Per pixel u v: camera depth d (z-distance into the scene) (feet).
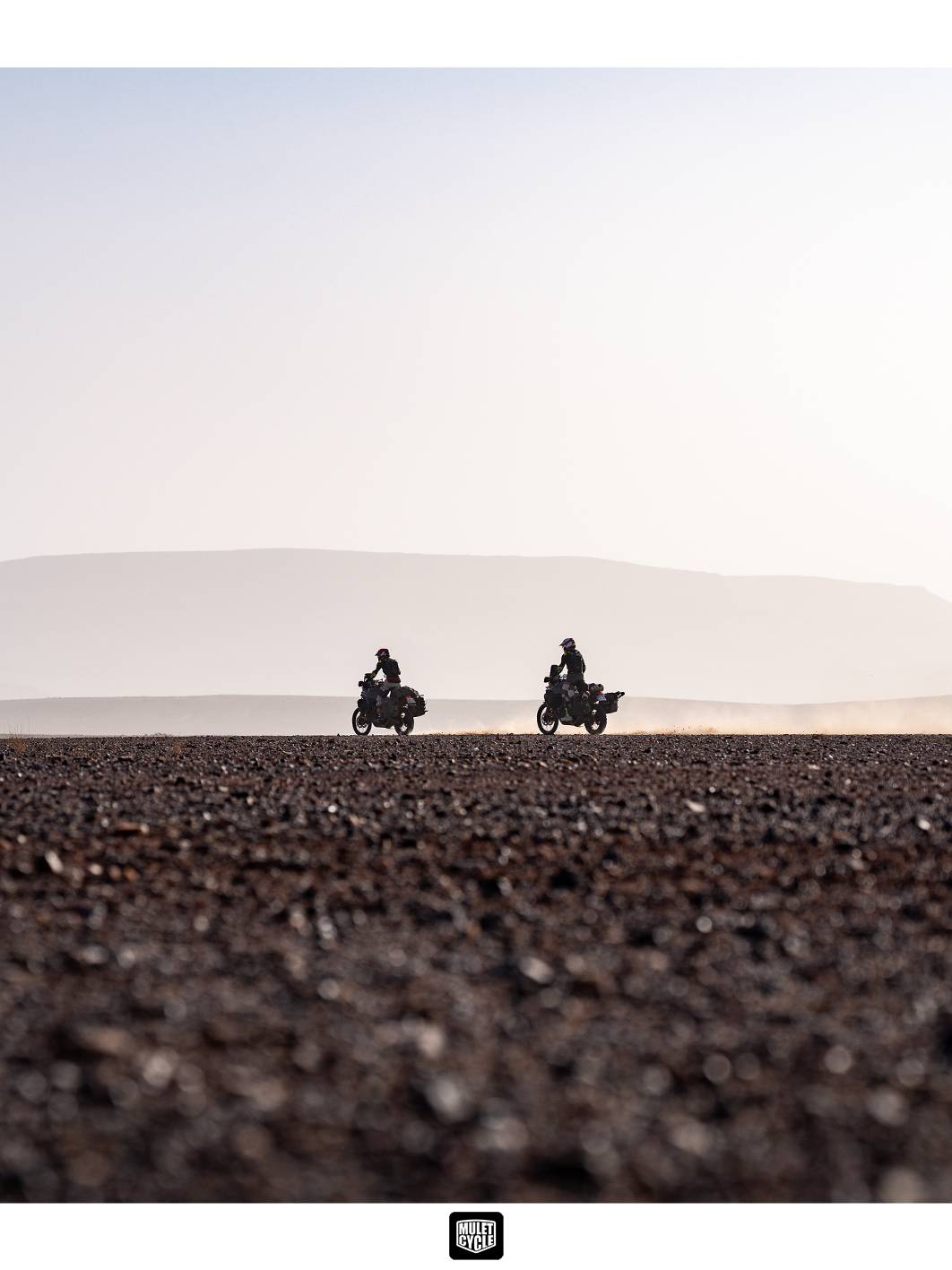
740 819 88.69
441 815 89.25
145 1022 42.93
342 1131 33.78
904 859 73.92
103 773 123.24
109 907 60.44
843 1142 33.47
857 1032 42.29
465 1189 30.94
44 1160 32.17
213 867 69.67
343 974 48.96
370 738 207.82
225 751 159.63
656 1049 40.29
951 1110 35.65
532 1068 38.47
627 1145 33.14
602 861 71.72
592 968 49.93
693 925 57.31
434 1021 42.96
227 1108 35.19
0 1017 43.29
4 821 86.48
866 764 138.92
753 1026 42.78
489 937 55.06
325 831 81.41
